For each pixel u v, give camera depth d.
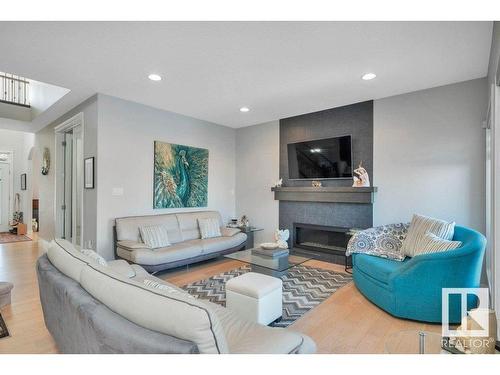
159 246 3.91
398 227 3.41
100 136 3.81
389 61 2.82
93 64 2.89
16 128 5.82
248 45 2.50
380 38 2.38
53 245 2.04
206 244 4.16
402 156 3.80
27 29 2.24
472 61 2.82
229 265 4.25
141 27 2.22
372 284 2.79
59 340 1.62
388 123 3.92
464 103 3.34
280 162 5.22
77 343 1.33
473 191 3.28
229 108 4.48
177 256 3.72
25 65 2.90
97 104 3.78
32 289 3.19
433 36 2.35
